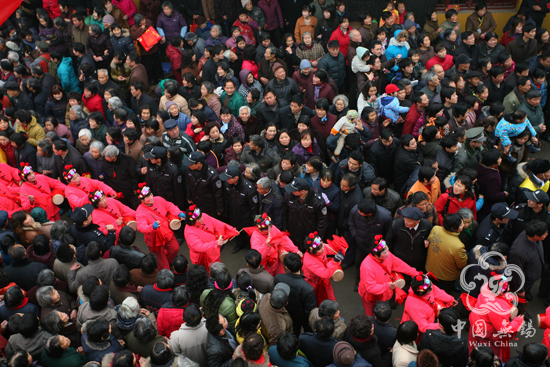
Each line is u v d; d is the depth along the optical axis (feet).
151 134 26.99
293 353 13.10
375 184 20.36
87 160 26.07
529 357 13.03
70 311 16.56
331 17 38.86
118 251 18.69
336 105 26.94
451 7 44.11
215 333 13.76
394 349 13.93
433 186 21.01
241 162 25.21
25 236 20.22
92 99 30.63
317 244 16.66
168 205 21.36
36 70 32.78
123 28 39.29
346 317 20.74
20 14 42.55
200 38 37.76
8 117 28.58
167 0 39.32
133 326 14.43
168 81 29.68
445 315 13.55
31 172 23.08
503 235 20.21
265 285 16.71
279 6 40.73
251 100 29.68
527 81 27.40
